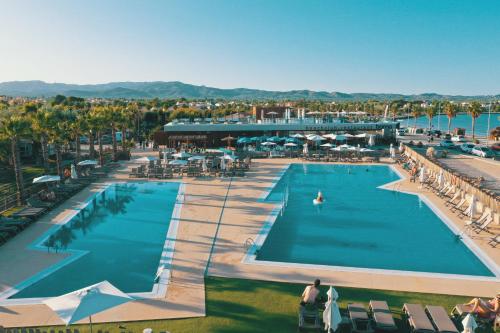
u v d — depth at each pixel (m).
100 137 41.09
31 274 14.83
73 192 27.88
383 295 12.92
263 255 17.03
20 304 12.48
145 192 28.97
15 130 24.00
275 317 11.55
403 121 152.12
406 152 45.50
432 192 29.03
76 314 8.91
